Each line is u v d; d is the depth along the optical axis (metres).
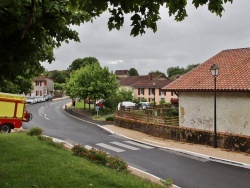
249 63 25.08
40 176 8.64
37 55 9.52
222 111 23.22
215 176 13.27
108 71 50.06
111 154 18.19
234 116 22.44
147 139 23.77
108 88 49.59
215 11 5.32
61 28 8.04
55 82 118.19
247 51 28.27
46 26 7.79
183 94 26.30
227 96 22.86
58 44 10.16
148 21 5.16
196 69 28.45
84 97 50.38
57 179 8.43
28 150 13.12
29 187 7.50
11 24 6.88
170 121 27.45
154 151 19.20
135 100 62.09
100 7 4.79
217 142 19.33
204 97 24.59
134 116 30.75
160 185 9.60
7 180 8.00
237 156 16.75
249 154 17.20
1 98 25.08
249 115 21.50
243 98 21.84
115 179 9.05
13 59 7.58
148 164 15.60
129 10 5.01
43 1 6.95
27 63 9.28
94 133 27.62
